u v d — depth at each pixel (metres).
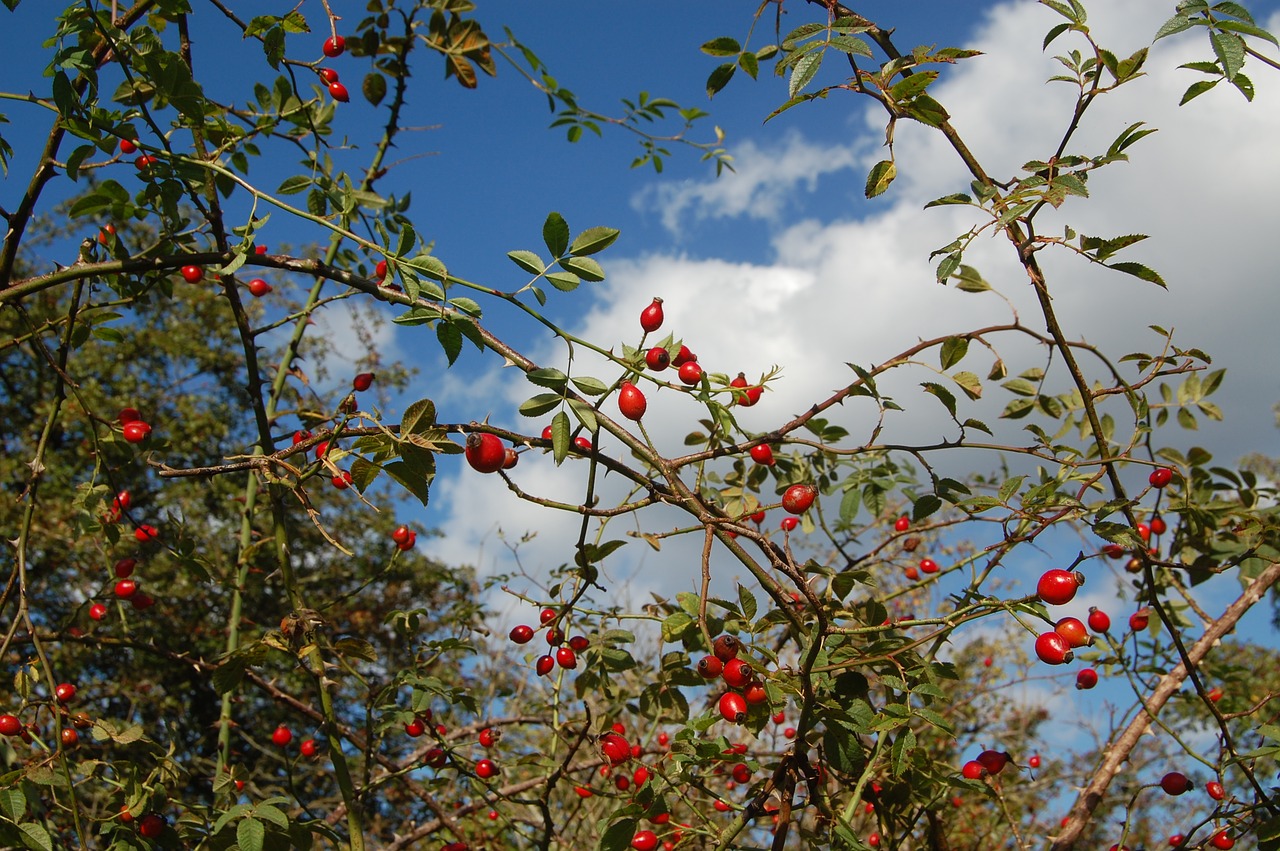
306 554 13.47
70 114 2.32
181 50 2.69
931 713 1.93
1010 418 3.32
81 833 2.24
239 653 2.46
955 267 2.08
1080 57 2.07
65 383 2.73
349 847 2.73
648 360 2.26
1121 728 3.49
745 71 2.31
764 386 2.43
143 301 2.89
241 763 2.79
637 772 2.68
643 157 4.54
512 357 2.24
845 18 2.00
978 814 5.29
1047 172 2.08
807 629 2.10
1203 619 3.25
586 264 2.13
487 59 3.83
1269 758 2.75
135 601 2.96
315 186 3.06
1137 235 2.18
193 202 2.61
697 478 2.79
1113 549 3.33
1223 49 1.81
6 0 2.42
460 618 3.14
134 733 2.47
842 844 2.15
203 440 13.87
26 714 2.65
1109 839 5.89
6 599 2.50
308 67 3.11
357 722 9.43
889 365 2.75
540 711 3.95
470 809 3.48
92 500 2.86
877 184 2.06
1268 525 2.98
